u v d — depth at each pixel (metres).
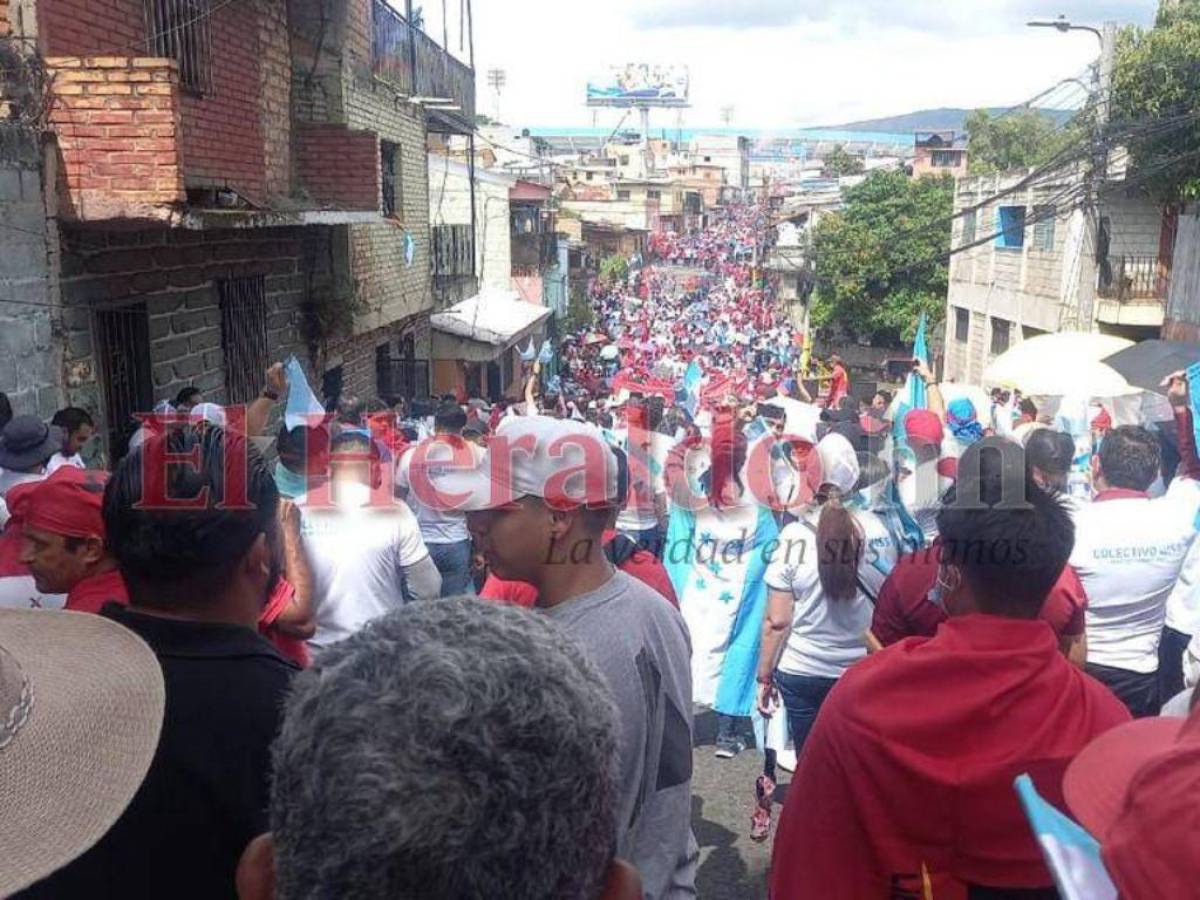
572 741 1.10
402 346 17.03
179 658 1.91
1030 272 24.81
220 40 8.34
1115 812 1.43
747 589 5.03
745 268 71.38
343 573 3.85
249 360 9.84
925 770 1.96
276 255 10.55
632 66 119.69
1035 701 1.98
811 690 4.36
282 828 1.10
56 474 2.87
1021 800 1.79
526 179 31.55
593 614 2.39
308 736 1.08
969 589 2.09
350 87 12.27
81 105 6.36
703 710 6.01
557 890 1.08
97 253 7.00
